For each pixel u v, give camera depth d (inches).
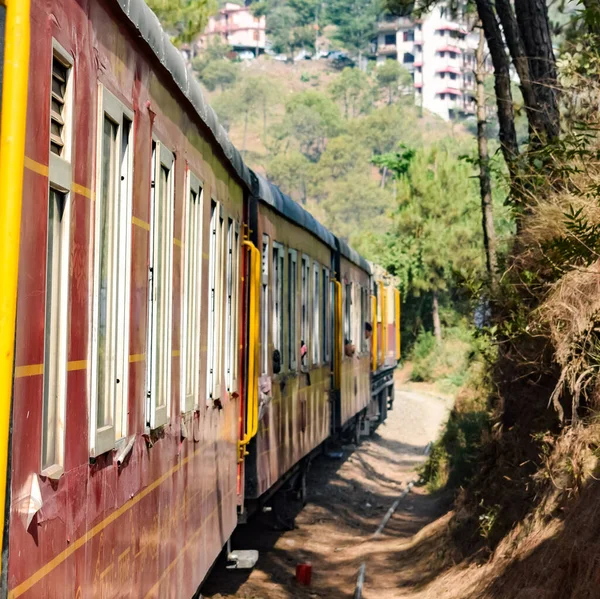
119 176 171.6
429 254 1663.4
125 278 174.4
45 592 127.8
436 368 1737.2
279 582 430.3
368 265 921.5
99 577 158.1
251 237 391.2
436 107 6318.9
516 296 364.2
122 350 173.8
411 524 595.2
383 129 5088.6
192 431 255.1
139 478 189.8
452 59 6318.9
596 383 306.3
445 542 443.5
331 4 7470.5
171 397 222.5
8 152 113.7
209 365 286.8
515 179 375.9
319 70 7175.2
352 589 426.9
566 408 343.6
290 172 4717.0
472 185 1657.2
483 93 602.2
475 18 556.4
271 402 432.5
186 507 247.0
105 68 160.4
